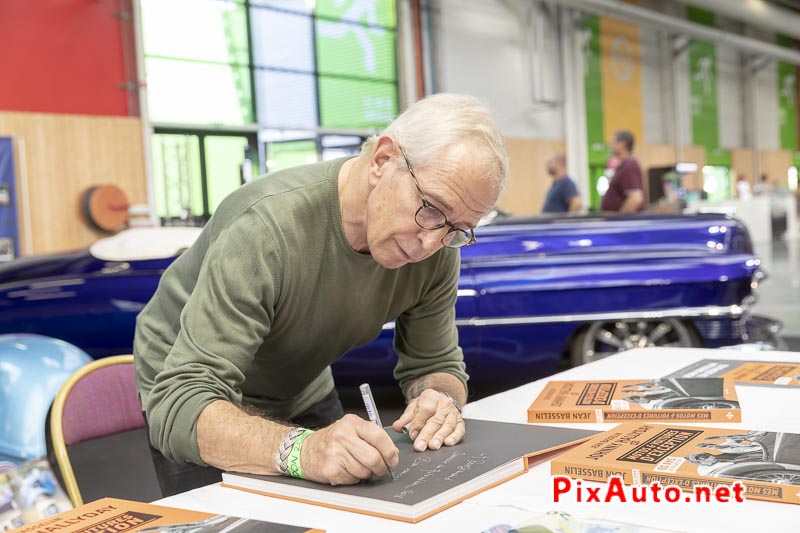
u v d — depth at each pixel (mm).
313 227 1352
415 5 11852
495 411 1454
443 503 983
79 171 8070
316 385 1785
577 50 14648
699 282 3742
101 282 3570
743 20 17281
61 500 1497
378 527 936
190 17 9195
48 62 7906
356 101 11117
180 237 3732
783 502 911
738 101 20500
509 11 13375
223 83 9539
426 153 1166
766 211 15945
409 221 1199
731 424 1253
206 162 9375
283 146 10188
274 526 911
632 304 3736
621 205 6234
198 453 1202
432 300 1594
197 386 1236
